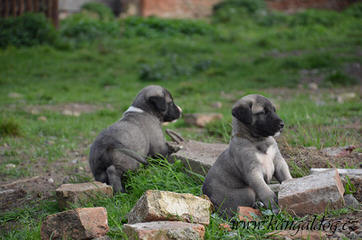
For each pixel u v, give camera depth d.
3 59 29.56
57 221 6.56
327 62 26.62
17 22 33.34
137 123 9.38
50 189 10.19
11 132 14.66
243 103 7.27
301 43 34.47
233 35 37.75
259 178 7.03
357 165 8.67
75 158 12.60
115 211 7.48
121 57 32.00
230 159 7.54
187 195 6.50
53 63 29.92
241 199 7.52
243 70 27.59
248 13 47.44
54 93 23.06
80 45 34.69
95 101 21.48
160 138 9.62
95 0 53.34
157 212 6.18
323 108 16.14
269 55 31.44
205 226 6.35
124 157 8.84
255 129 7.30
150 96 9.66
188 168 9.20
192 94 22.70
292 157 9.27
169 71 27.81
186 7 48.94
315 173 7.32
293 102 18.23
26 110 18.92
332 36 36.50
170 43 35.31
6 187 10.38
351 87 22.06
